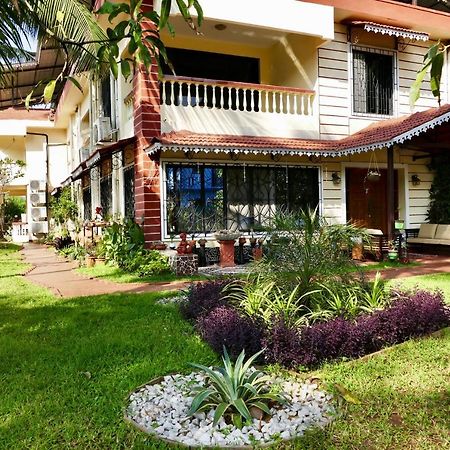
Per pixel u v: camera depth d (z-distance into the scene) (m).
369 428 3.14
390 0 13.01
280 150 11.24
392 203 11.42
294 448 2.88
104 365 4.41
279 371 4.13
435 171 14.78
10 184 23.41
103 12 2.66
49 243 20.58
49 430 3.16
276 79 14.41
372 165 13.78
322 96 13.02
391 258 11.31
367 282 6.11
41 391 3.82
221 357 4.46
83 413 3.41
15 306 7.16
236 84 12.09
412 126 10.66
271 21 11.52
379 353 4.56
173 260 10.19
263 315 5.03
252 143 11.19
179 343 5.01
